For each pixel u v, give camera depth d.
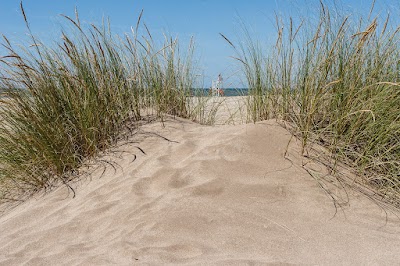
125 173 3.50
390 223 2.67
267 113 4.09
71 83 4.14
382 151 3.35
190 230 2.57
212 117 5.17
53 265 2.46
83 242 2.68
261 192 2.93
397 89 3.40
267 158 3.32
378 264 2.20
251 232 2.52
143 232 2.62
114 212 2.95
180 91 5.04
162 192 3.07
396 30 3.47
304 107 3.64
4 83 3.89
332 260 2.24
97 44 4.25
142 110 4.77
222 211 2.73
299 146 3.45
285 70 3.87
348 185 3.07
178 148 3.71
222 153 3.44
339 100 3.58
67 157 3.83
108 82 4.31
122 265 2.29
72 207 3.21
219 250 2.36
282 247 2.38
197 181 3.12
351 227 2.60
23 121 3.85
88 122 4.01
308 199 2.88
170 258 2.32
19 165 3.83
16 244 2.82
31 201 3.57
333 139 3.43
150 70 4.79
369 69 3.59
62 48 4.14
